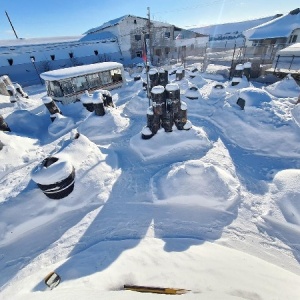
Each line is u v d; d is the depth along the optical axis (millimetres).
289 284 3488
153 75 12180
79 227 5207
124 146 9031
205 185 5594
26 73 28500
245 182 6191
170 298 3049
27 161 8742
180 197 5547
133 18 35906
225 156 7582
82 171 6547
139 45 37875
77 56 32656
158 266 3904
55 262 4430
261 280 3510
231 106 10508
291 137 7574
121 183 6605
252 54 26031
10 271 4379
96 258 4301
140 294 3191
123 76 19516
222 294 3135
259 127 8320
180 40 37375
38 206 5562
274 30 23422
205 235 4723
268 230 4727
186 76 20344
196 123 10656
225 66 25531
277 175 6066
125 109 13828
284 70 17031
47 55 30578
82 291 3352
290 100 10180
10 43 30859
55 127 11461
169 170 6750
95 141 9969
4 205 5465
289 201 5066
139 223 5160
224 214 5172
